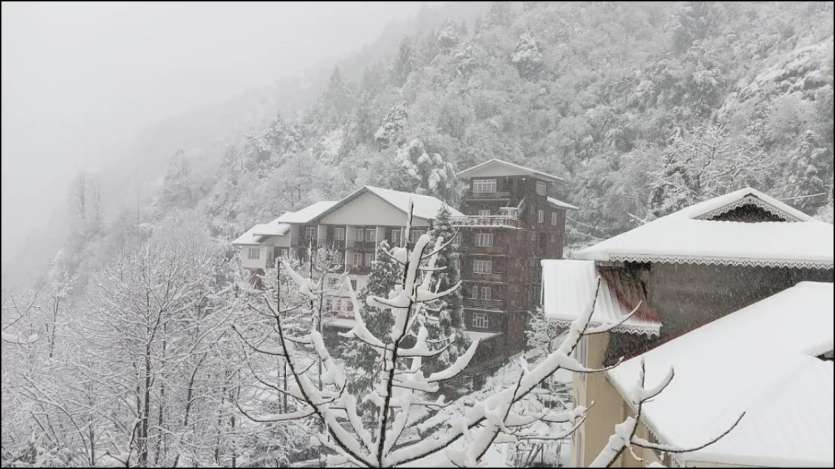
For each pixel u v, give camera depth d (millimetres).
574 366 2984
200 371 7355
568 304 7520
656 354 7246
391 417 5707
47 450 6426
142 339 7215
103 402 7195
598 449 7582
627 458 7574
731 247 7211
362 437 3301
